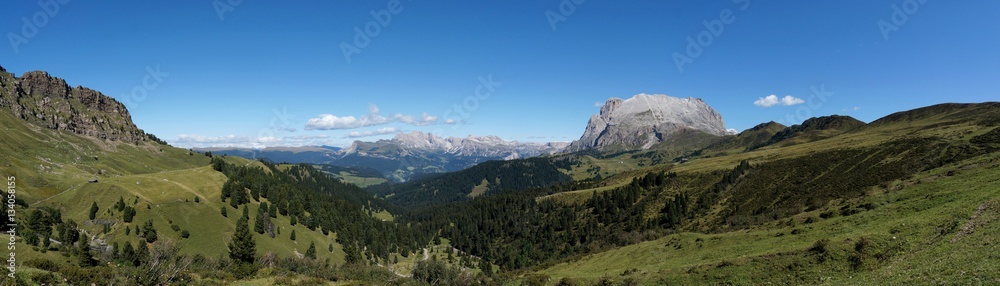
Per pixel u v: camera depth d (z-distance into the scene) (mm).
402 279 105750
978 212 53562
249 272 72688
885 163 159125
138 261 119562
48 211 165375
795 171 192500
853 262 54312
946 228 53031
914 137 193125
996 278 30094
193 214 189500
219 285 58500
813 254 59969
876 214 76250
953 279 33875
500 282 116938
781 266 60406
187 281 57031
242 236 95188
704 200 196750
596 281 82562
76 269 48594
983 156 112312
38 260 53844
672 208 196500
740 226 129250
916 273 39969
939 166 133375
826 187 153750
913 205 74375
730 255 77062
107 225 166875
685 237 101125
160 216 178875
